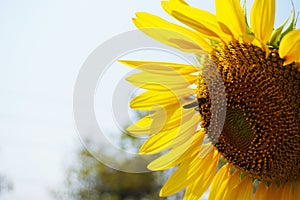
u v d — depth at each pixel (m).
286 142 1.04
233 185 1.09
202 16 1.02
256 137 1.05
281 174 1.06
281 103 1.04
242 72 1.04
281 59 1.03
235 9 1.02
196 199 1.09
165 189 1.09
